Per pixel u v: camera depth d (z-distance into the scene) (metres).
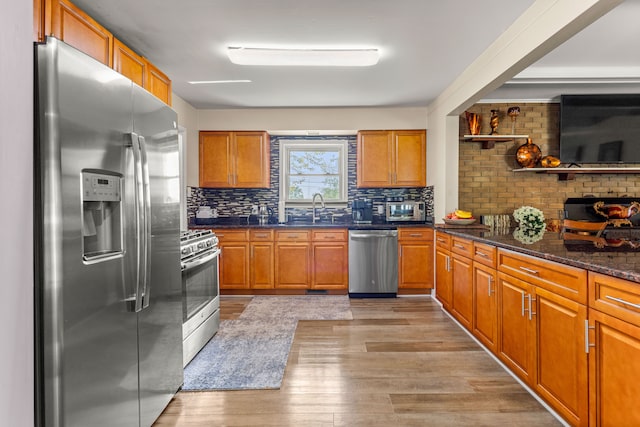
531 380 2.16
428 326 3.48
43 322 1.24
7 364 0.55
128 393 1.65
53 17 1.80
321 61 3.09
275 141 5.29
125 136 1.62
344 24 2.59
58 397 1.25
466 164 4.75
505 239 2.68
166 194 2.06
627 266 1.52
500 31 2.71
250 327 3.49
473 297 3.04
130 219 1.64
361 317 3.78
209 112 4.90
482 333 2.88
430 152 4.74
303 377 2.47
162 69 3.43
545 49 2.37
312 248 4.65
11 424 0.55
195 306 2.83
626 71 3.92
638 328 1.38
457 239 3.44
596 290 1.61
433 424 1.93
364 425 1.93
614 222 4.47
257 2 2.29
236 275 4.65
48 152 1.23
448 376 2.46
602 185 4.77
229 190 5.23
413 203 4.90
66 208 1.27
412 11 2.42
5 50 0.54
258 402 2.16
